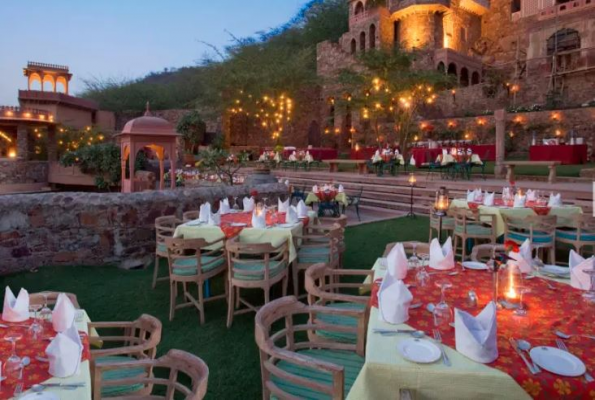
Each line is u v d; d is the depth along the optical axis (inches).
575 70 936.9
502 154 548.4
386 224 393.1
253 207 274.2
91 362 89.2
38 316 107.2
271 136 1248.2
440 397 75.8
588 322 94.8
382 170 646.5
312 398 91.2
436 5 1109.1
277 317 105.0
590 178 476.7
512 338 86.7
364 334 110.5
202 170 652.7
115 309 196.1
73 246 260.1
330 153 952.9
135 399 92.2
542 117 798.5
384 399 78.0
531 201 290.4
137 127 426.9
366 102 768.3
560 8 1081.4
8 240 243.6
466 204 301.7
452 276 129.7
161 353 153.4
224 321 182.9
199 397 71.2
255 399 124.3
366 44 1187.3
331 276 148.8
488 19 1270.9
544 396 71.6
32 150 1173.1
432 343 85.7
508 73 1142.3
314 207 488.4
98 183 875.4
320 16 1585.9
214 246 215.9
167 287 226.8
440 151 657.6
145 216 275.1
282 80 1128.8
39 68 1302.9
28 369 80.2
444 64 1083.9
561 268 135.0
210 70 1206.9
